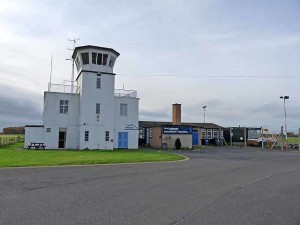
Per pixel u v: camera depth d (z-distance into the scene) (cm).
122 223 705
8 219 730
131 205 888
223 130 6500
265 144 5884
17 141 6688
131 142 4553
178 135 4869
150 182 1330
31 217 749
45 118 4134
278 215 791
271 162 2531
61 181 1333
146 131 5594
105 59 4366
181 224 702
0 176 1476
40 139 4094
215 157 3070
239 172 1761
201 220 738
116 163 2255
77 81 4547
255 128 6269
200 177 1516
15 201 926
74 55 4566
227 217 767
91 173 1625
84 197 995
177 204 907
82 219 736
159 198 991
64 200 946
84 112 4200
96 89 4281
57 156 2714
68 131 4206
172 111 5816
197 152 3959
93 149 4147
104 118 4284
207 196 1034
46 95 4166
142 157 2728
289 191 1142
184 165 2158
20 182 1293
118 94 4584
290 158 3025
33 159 2373
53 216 760
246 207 877
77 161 2236
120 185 1241
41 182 1299
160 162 2386
